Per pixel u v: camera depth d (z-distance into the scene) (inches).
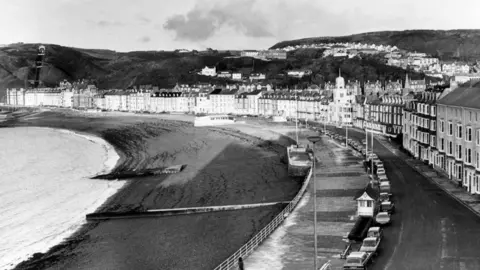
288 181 3722.9
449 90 3467.0
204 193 3452.3
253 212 2874.0
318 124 7760.8
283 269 1724.9
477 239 1927.9
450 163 3137.3
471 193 2716.5
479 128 2650.1
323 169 3619.6
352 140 5319.9
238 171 4197.8
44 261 2261.3
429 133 3649.1
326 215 2404.0
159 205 3161.9
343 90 7824.8
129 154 5620.1
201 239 2439.7
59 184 3966.5
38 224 2859.3
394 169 3521.2
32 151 6023.6
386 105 5890.8
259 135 6569.9
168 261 2161.7
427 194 2719.0
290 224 2281.0
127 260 2214.6
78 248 2418.8
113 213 2962.6
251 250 1919.3
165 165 4736.7
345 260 1780.3
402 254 1793.8
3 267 2209.6
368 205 2292.1
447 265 1672.0
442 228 2087.8
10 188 3846.0
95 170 4662.9
